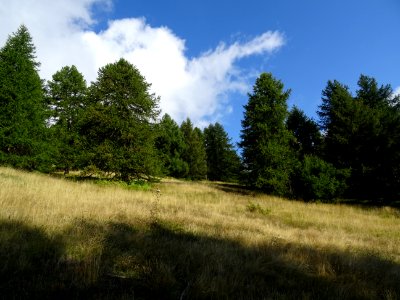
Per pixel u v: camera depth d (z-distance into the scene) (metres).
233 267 5.95
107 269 5.18
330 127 36.16
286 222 14.98
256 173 33.03
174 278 5.03
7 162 23.41
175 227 9.37
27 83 24.36
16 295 3.90
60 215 8.35
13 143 23.09
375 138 31.14
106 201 12.75
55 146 27.17
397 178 31.12
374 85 39.25
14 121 23.14
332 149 34.38
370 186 31.39
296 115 41.59
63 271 4.84
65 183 17.33
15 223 6.52
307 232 11.97
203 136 71.44
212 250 6.84
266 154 31.47
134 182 25.77
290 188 31.06
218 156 69.62
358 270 6.81
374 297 5.35
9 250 5.19
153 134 25.62
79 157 24.30
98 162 24.45
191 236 8.50
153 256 6.02
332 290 5.43
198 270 5.52
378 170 31.02
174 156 57.28
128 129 24.52
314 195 28.62
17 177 15.95
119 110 25.12
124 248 6.44
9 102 23.11
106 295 4.21
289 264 6.58
